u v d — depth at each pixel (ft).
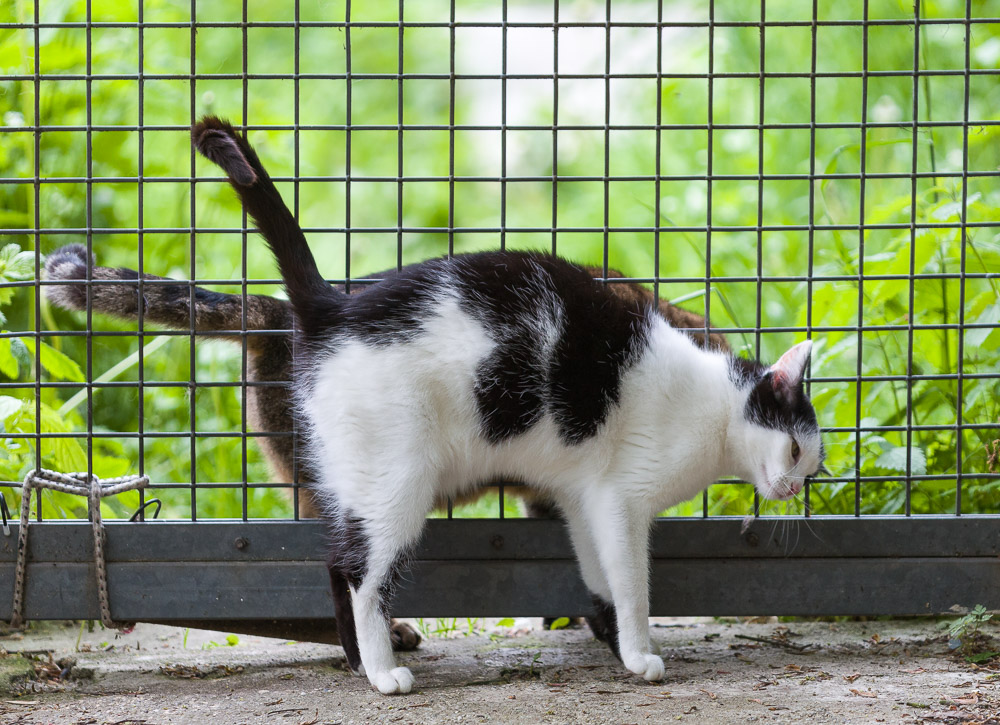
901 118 20.18
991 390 13.42
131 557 10.89
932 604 11.35
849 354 15.30
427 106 33.88
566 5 31.09
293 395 10.98
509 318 10.02
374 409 9.82
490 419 10.07
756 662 10.86
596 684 10.14
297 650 11.89
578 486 10.52
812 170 11.05
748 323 18.84
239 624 11.38
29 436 11.07
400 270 10.57
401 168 10.94
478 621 13.48
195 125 10.12
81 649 11.87
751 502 13.47
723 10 24.29
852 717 8.82
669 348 10.44
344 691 9.99
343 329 10.07
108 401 17.62
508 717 9.00
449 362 9.88
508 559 11.27
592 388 10.12
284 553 11.02
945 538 11.32
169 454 16.99
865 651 11.21
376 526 9.87
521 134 32.45
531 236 26.76
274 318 12.51
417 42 34.53
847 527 11.28
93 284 11.23
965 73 10.96
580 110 30.55
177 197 19.20
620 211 25.66
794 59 22.97
